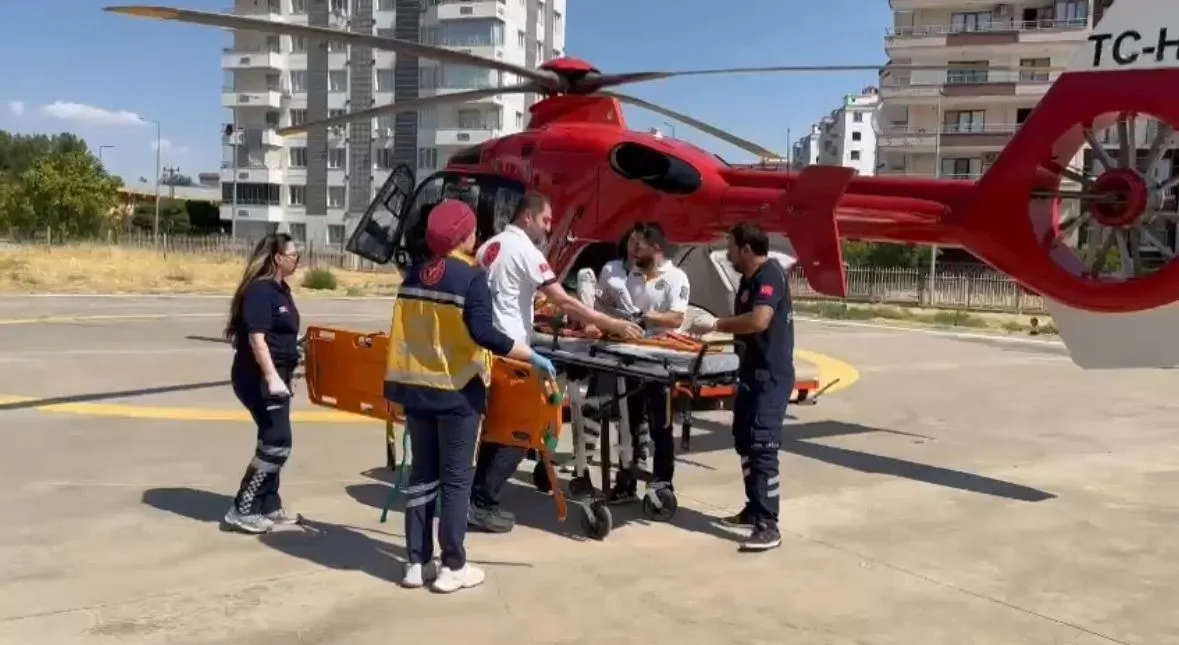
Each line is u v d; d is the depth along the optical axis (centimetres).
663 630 410
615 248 912
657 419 571
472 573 459
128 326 1647
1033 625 426
